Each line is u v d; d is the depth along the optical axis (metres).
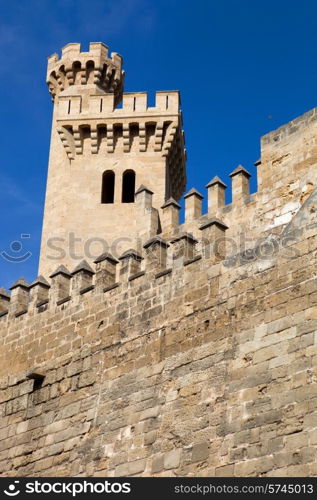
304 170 33.12
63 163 50.06
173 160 51.59
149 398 27.50
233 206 36.69
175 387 26.91
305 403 23.02
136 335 29.25
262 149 35.09
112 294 31.06
